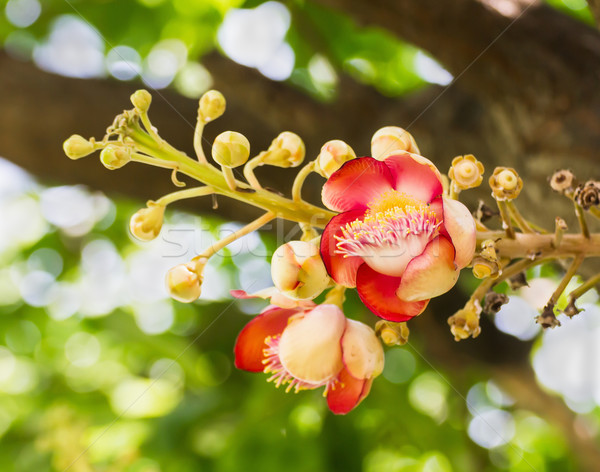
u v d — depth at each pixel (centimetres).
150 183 136
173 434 145
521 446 186
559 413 164
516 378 162
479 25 112
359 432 150
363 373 86
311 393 144
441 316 151
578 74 108
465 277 146
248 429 141
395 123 131
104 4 161
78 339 179
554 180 87
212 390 155
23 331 183
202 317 170
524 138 110
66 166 139
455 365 158
